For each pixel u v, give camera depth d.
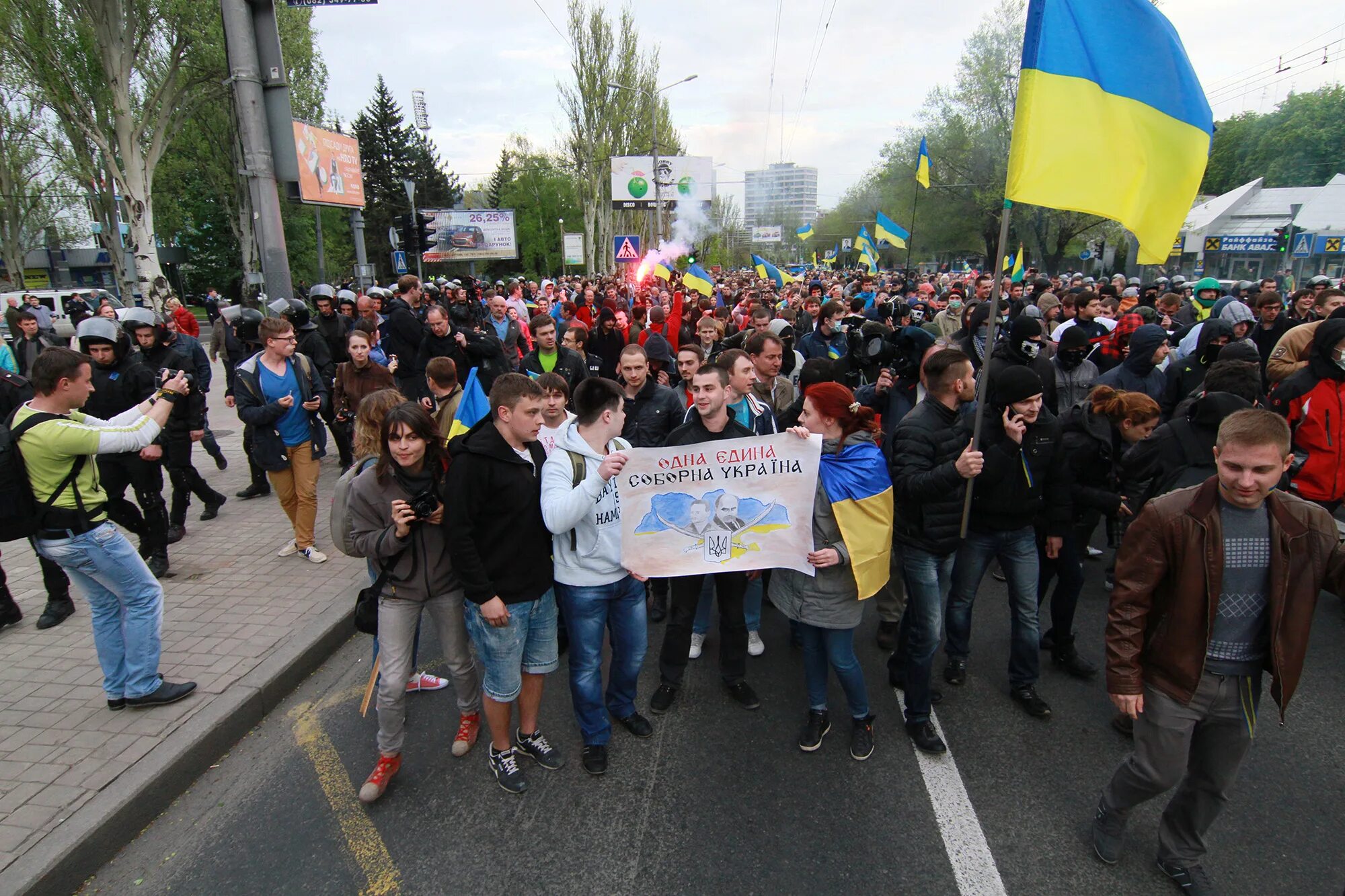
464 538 3.02
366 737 3.82
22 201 38.41
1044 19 3.20
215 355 10.42
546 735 3.83
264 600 5.13
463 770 3.54
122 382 5.81
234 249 40.78
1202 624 2.48
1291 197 31.75
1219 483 2.46
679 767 3.52
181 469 6.38
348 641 4.88
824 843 3.00
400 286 9.32
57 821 2.95
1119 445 4.59
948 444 3.51
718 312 12.66
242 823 3.20
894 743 3.68
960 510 3.46
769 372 5.28
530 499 3.21
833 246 80.19
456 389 5.71
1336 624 4.83
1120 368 6.13
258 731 3.89
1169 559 2.52
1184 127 3.22
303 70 32.47
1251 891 2.71
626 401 5.21
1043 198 3.21
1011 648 3.98
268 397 5.60
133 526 4.91
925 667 3.55
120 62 22.89
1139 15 3.23
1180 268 34.84
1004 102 34.94
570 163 47.09
